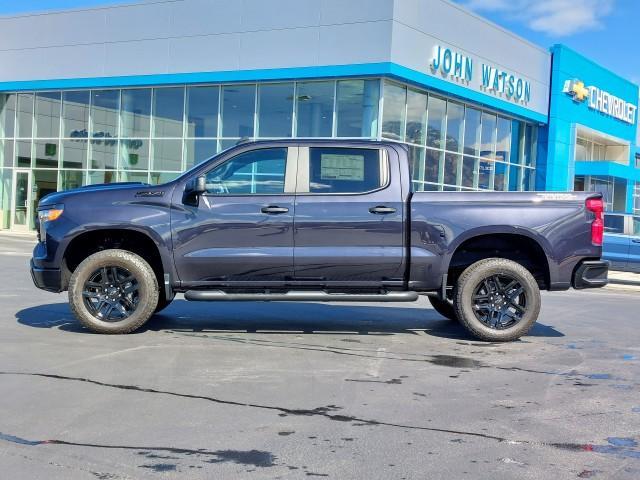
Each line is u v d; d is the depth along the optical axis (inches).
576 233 286.2
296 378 222.7
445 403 198.4
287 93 860.0
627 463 154.0
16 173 1096.8
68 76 1004.6
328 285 284.2
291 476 144.0
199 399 197.6
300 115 852.6
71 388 206.2
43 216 287.3
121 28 954.1
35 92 1064.8
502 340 289.6
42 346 261.6
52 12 1007.0
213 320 331.9
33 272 288.5
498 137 1049.5
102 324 284.4
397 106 831.1
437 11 842.8
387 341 288.5
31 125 1075.3
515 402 200.8
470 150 978.7
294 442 164.2
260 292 286.0
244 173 286.8
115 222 278.2
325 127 837.8
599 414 190.2
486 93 957.2
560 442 167.2
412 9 799.7
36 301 374.3
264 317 344.5
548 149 1133.7
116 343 270.5
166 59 920.3
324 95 836.6
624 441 168.6
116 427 172.7
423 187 881.5
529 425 179.8
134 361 241.0
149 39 932.0
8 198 1111.6
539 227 284.0
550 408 195.3
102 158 1010.1
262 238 279.3
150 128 964.0
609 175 1226.6
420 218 281.1
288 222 278.7
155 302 285.9
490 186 1035.3
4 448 157.9
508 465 151.9
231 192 285.6
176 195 281.7
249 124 887.7
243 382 216.7
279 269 280.5
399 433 171.8
